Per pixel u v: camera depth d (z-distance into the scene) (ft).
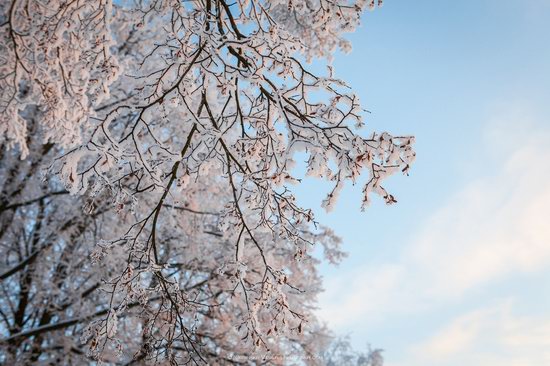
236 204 11.37
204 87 10.80
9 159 24.06
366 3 11.94
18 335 20.98
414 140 9.50
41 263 23.41
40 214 24.88
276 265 23.62
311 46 16.12
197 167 11.30
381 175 9.40
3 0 13.12
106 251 10.98
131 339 21.70
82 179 9.81
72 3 11.51
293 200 11.00
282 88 11.26
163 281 11.06
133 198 10.59
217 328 24.36
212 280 23.32
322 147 9.52
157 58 22.85
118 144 9.77
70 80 12.73
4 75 12.57
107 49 11.33
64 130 13.26
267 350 11.58
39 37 12.02
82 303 23.43
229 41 10.24
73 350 22.63
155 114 18.76
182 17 10.80
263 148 11.58
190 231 23.63
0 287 24.72
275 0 12.41
